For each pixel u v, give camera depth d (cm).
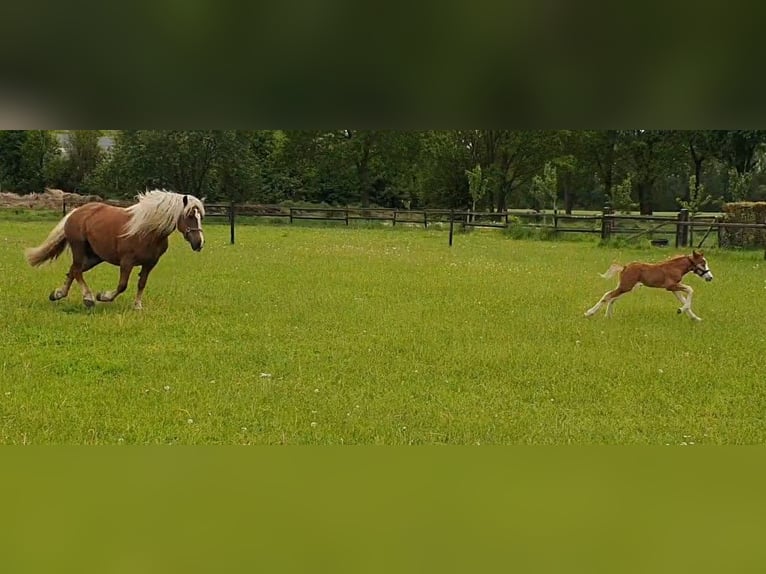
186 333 782
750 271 1457
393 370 663
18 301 907
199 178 3528
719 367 697
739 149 2967
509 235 2330
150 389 586
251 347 731
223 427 511
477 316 907
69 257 1255
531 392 613
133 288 1038
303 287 1096
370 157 4031
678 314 952
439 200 4112
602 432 520
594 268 1444
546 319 898
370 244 1900
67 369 639
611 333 828
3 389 578
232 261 1400
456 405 573
